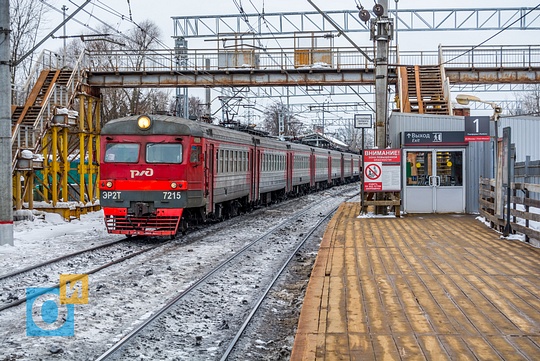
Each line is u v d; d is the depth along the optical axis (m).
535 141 19.44
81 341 7.10
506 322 6.59
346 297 7.88
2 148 14.79
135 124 15.88
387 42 18.92
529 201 12.42
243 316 8.48
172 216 15.74
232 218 22.38
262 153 25.78
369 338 6.07
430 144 19.39
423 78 28.58
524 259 10.62
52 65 26.97
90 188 25.42
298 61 30.27
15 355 6.55
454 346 5.77
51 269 11.69
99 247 14.36
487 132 18.58
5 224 14.70
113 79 27.67
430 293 8.04
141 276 10.97
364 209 19.38
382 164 18.95
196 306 8.91
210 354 6.76
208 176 17.55
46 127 21.77
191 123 16.33
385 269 9.84
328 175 45.78
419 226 16.17
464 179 19.45
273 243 15.69
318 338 6.09
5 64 15.01
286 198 33.81
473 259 10.67
